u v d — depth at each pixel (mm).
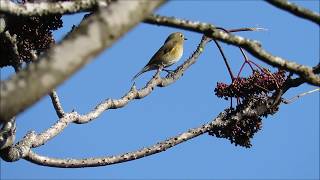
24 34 11078
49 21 11172
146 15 4473
